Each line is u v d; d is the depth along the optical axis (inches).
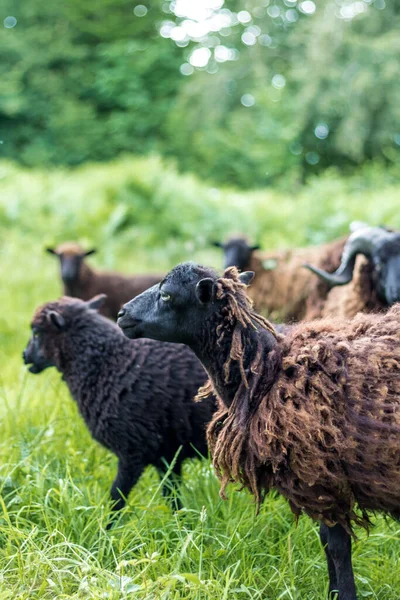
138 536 189.8
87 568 173.6
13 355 380.8
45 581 172.6
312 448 161.2
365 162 1007.0
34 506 204.7
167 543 196.2
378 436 159.6
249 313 174.2
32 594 173.0
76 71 1213.1
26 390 312.3
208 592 168.1
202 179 1031.0
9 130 1163.9
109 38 1254.3
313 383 163.9
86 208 714.8
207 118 1050.7
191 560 186.1
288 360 168.4
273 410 165.9
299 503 169.8
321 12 928.3
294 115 968.3
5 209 719.7
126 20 1266.0
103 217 700.0
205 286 171.8
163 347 231.8
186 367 228.2
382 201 671.1
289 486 167.6
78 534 197.6
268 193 825.5
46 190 776.3
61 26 1245.1
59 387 295.0
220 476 180.2
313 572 189.8
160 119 1162.6
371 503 168.4
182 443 231.5
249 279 184.9
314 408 162.4
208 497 213.0
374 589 187.9
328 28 906.1
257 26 1040.8
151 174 745.0
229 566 178.2
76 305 241.1
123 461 228.8
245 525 200.8
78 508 199.5
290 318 367.9
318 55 912.9
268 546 199.3
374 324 175.2
